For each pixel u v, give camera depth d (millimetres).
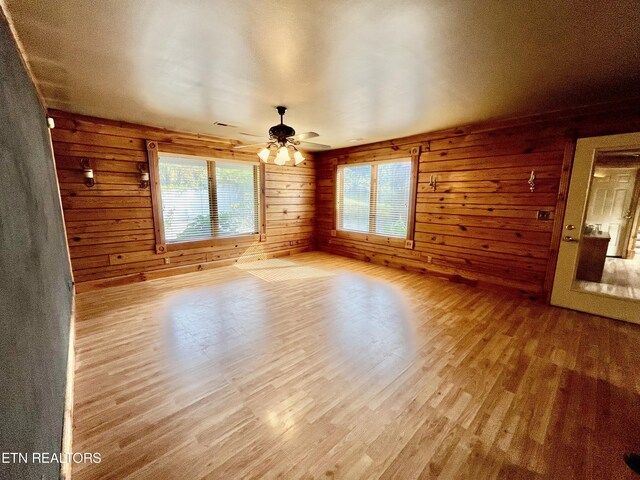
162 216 4277
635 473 1331
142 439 1487
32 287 1152
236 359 2232
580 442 1499
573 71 2160
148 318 2941
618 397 1836
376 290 3887
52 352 1382
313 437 1515
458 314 3111
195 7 1415
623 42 1733
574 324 2875
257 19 1521
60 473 1179
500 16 1486
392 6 1406
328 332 2686
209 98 2771
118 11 1437
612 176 4344
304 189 6199
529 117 3361
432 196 4406
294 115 3365
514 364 2188
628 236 4570
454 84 2416
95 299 3453
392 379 2004
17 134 1200
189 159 4520
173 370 2084
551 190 3293
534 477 1308
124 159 3838
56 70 2117
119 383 1930
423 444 1479
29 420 879
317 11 1449
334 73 2195
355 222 5754
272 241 5750
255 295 3658
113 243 3877
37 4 1355
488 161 3771
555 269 3320
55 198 2621
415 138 4492
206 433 1533
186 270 4625
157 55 1918
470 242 4051
